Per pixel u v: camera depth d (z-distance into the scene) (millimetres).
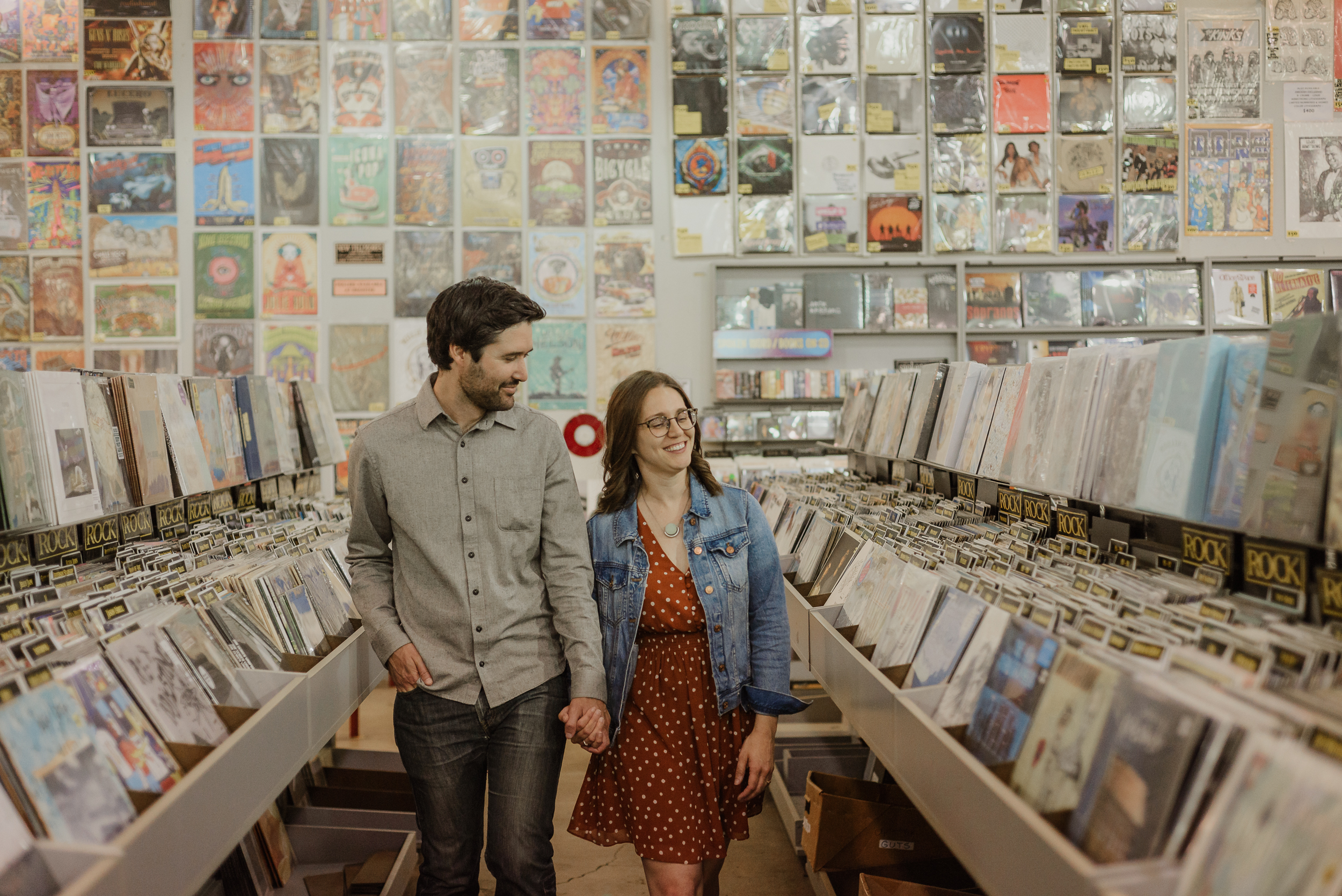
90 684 1094
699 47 5184
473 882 1683
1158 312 5184
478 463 1650
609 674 1725
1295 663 914
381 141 5148
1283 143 5238
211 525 2320
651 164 5227
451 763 1634
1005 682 1152
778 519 2867
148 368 5066
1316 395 1116
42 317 5035
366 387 5137
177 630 1336
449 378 1658
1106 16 5195
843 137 5215
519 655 1647
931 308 5168
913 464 2920
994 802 1007
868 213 5199
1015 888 956
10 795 913
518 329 1583
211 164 5090
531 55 5191
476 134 5172
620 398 1784
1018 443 1939
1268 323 5176
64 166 5051
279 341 5117
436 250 5160
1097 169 5203
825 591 2127
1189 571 1376
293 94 5113
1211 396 1314
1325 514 1070
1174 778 785
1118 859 827
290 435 3158
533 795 1604
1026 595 1307
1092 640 1105
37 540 1636
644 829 1604
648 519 1782
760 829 2830
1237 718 773
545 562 1727
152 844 978
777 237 5203
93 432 1750
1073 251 5207
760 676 1743
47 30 5043
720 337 5102
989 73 5211
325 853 2193
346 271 5141
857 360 5234
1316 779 659
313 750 1573
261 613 1649
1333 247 5227
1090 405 1629
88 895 842
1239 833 707
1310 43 5234
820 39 5203
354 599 1723
